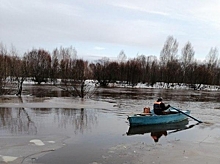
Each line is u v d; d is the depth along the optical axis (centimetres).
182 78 5934
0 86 2845
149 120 1518
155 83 5978
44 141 1098
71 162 862
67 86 3928
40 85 4866
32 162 850
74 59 6119
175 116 1652
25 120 1534
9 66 3247
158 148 1060
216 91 5169
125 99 2955
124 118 1716
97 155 941
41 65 5522
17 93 2978
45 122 1502
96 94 3522
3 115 1669
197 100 3159
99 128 1399
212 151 1040
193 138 1259
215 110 2300
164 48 6331
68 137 1183
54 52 6344
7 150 962
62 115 1748
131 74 5597
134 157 931
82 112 1905
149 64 6372
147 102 2697
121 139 1191
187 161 912
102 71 5397
